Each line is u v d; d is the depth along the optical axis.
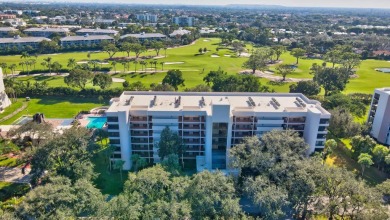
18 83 150.00
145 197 60.34
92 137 87.88
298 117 88.69
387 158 80.94
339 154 96.31
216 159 88.38
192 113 86.50
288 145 75.75
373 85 172.88
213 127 86.19
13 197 72.62
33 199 54.69
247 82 136.75
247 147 76.81
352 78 188.12
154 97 98.50
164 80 146.88
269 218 58.66
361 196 59.19
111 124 84.75
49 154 74.81
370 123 108.81
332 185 62.31
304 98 101.06
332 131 104.69
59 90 147.88
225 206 57.03
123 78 177.50
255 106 93.81
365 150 88.25
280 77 187.38
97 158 91.88
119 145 87.12
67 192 57.25
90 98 146.62
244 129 89.06
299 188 61.97
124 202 56.97
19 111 129.25
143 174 62.78
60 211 53.91
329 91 150.88
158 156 88.62
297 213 67.56
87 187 61.03
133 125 88.31
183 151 85.81
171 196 59.84
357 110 115.25
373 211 57.78
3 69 186.50
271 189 60.75
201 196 58.00
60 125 114.50
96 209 56.84
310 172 64.69
